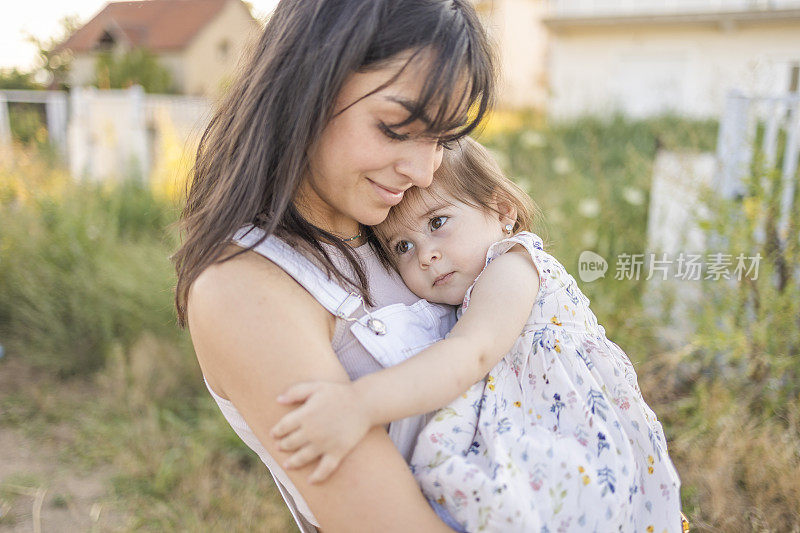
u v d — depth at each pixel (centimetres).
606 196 392
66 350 385
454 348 95
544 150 711
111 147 679
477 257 119
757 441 229
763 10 1065
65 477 299
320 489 83
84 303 391
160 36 2136
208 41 2145
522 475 93
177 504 272
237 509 264
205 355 90
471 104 93
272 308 86
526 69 1580
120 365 355
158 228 500
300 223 98
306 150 90
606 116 980
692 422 257
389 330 99
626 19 1146
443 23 87
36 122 772
